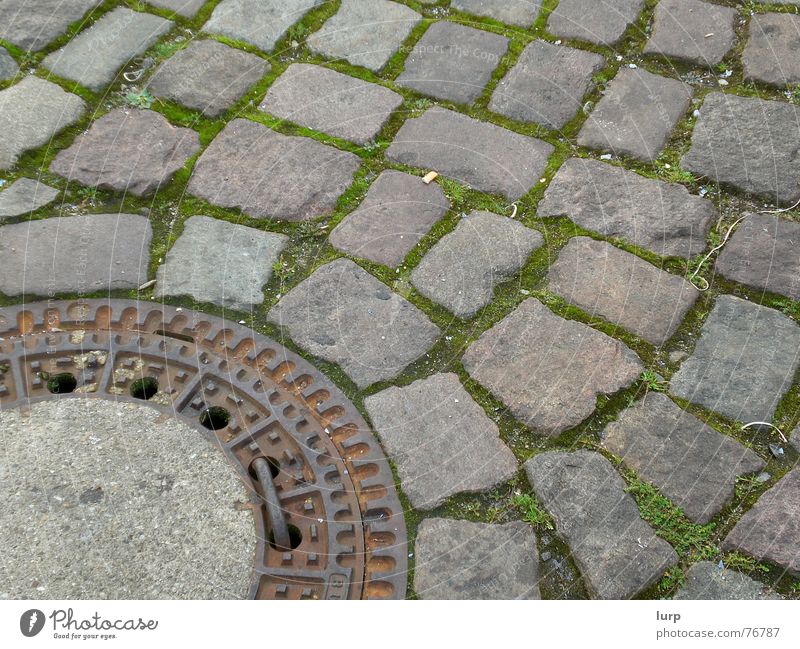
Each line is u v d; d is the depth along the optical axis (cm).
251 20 343
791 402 233
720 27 344
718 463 220
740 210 281
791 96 318
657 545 205
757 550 204
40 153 282
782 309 255
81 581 191
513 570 200
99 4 339
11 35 321
